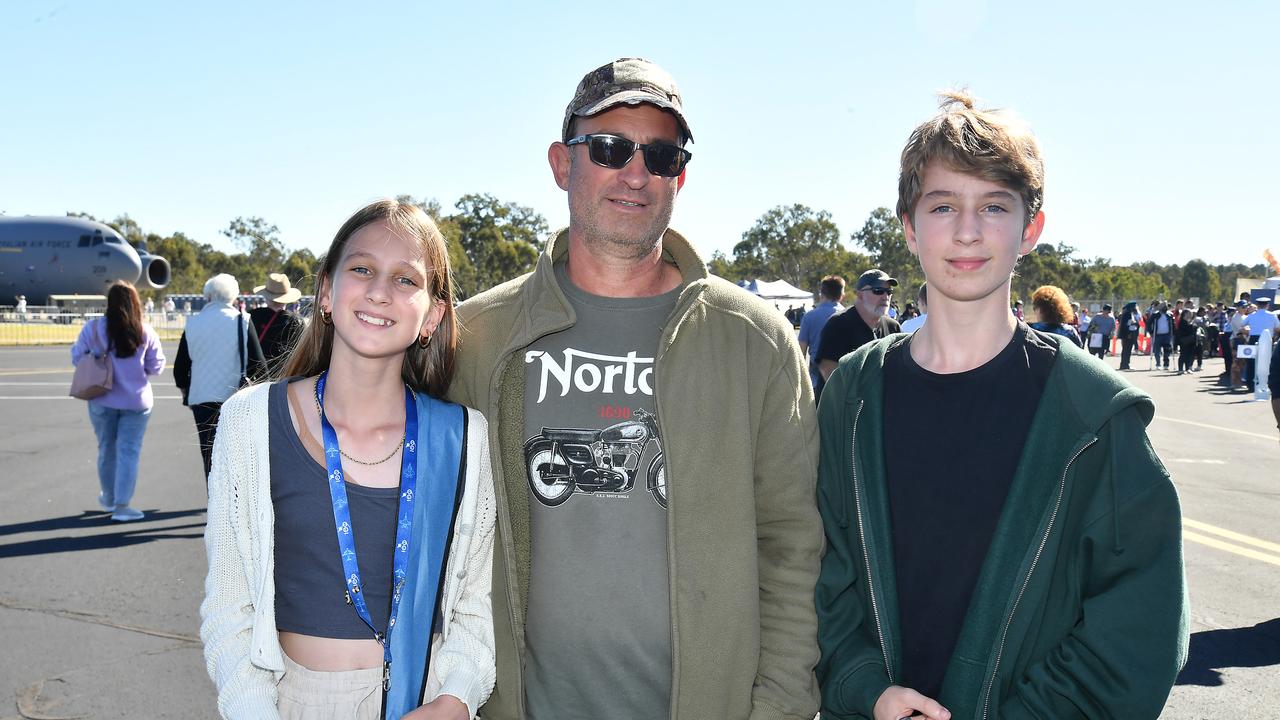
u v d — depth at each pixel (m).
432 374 1.82
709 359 1.78
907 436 1.66
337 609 1.52
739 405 1.76
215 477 1.55
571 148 1.87
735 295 1.88
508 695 1.73
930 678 1.59
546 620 1.70
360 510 1.55
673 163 1.84
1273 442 9.92
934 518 1.60
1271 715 3.20
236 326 5.68
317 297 1.75
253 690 1.46
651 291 1.92
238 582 1.53
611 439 1.74
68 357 23.56
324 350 1.78
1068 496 1.51
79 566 4.83
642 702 1.70
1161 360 27.72
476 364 1.84
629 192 1.81
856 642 1.70
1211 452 9.21
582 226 1.85
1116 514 1.45
